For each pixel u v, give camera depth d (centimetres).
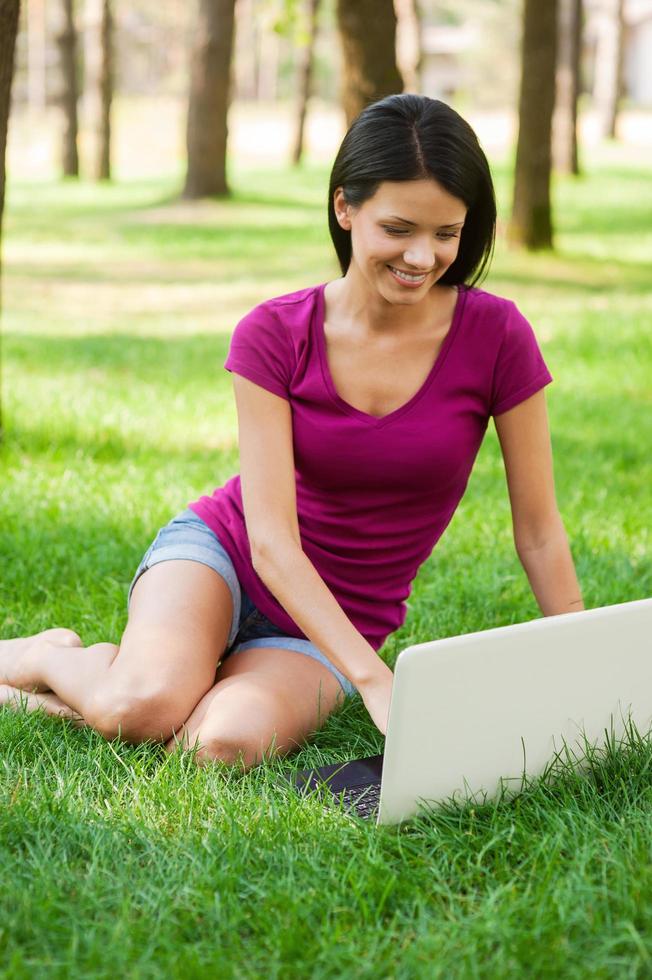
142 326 1239
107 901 264
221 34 2356
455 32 8544
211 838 284
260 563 343
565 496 643
